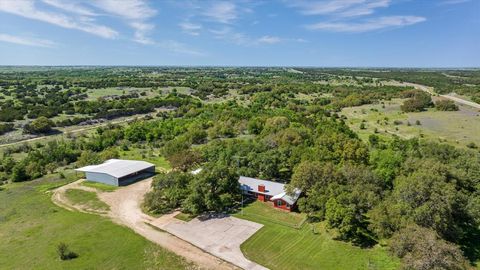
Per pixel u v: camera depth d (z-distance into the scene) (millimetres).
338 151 76000
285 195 63406
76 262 46781
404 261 39500
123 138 124062
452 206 48625
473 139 106562
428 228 44938
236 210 62531
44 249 50500
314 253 47781
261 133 107625
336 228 51875
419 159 67562
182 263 46188
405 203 49031
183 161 80188
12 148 110125
